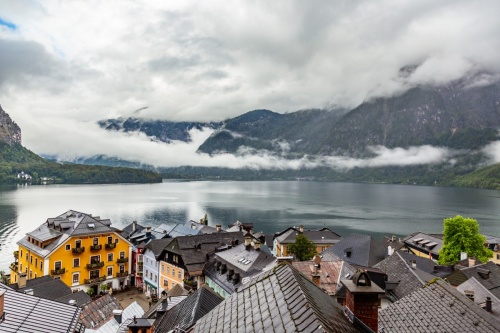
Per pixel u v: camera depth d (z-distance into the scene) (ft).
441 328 82.84
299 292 55.88
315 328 47.01
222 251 301.84
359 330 58.23
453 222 366.84
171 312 165.68
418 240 451.53
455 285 209.97
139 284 353.31
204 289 160.04
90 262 316.19
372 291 60.44
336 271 214.90
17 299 99.91
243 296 67.31
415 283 202.59
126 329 153.48
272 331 51.39
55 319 100.22
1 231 579.48
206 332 63.67
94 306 205.57
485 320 78.54
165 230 432.25
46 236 311.27
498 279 216.54
